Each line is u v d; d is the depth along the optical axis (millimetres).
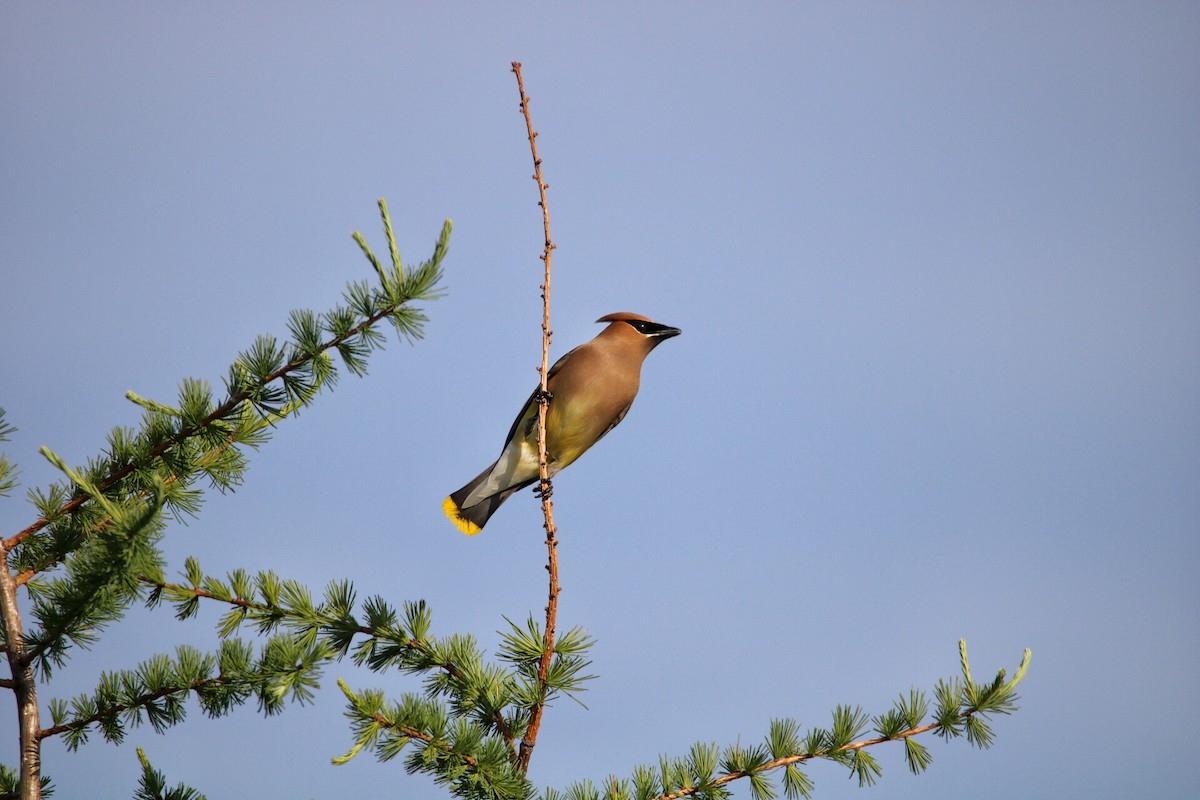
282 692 7391
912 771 7855
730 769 7887
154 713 7926
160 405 8359
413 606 8375
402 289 8031
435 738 7684
